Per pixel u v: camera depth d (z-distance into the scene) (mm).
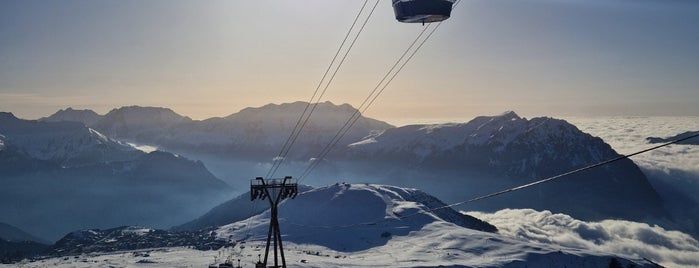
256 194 73875
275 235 74062
